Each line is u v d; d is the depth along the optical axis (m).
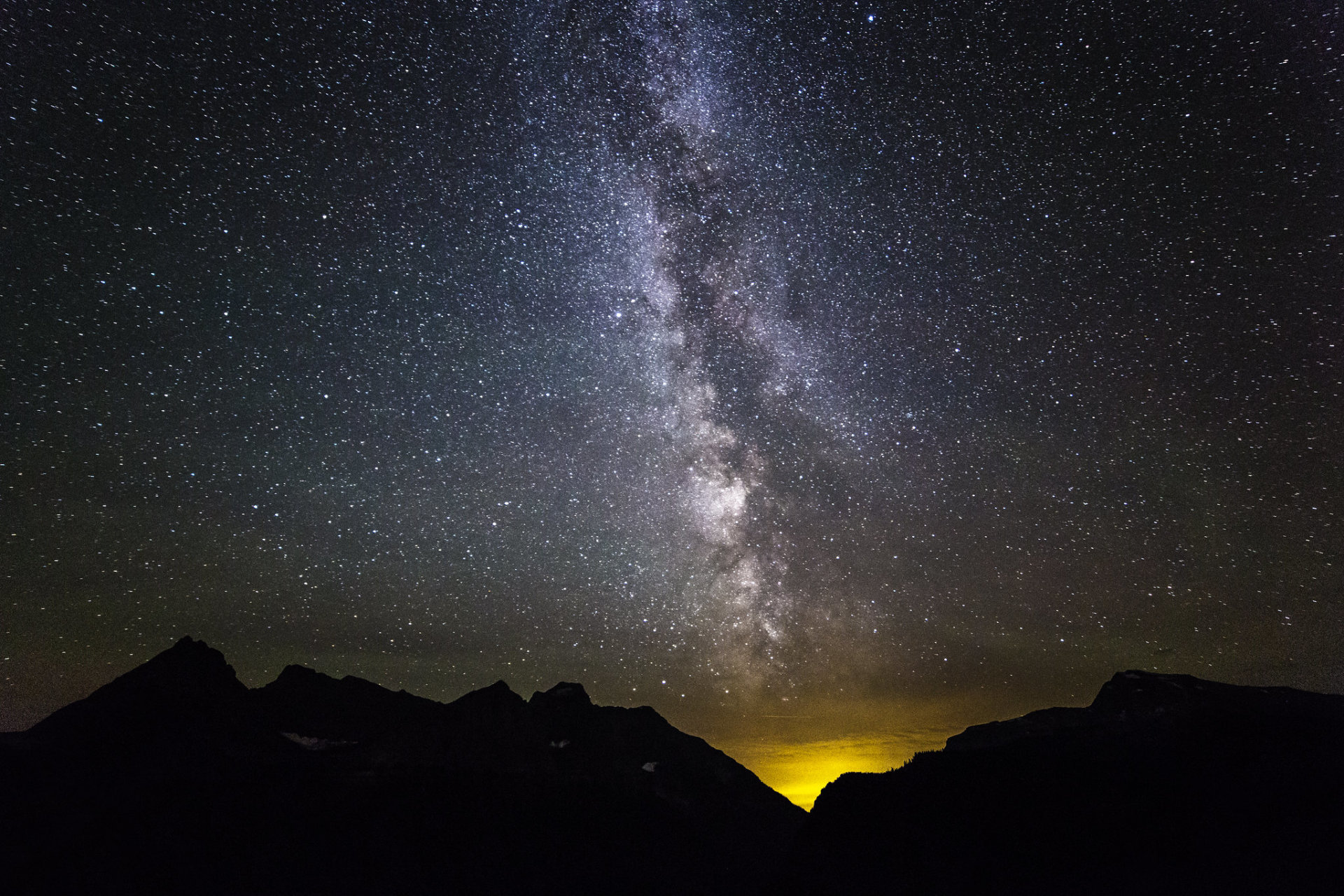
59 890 6.99
